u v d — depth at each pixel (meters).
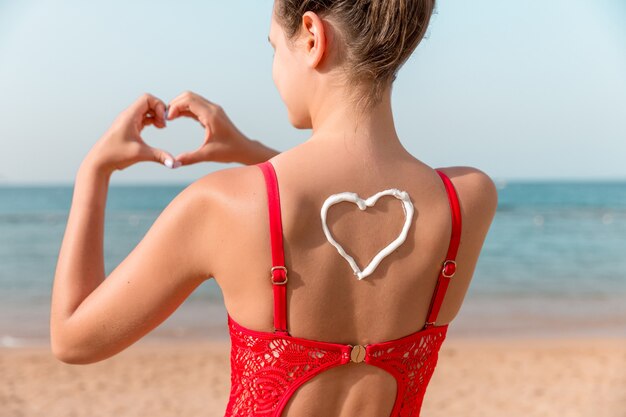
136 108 1.50
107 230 38.72
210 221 1.21
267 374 1.23
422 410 7.37
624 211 54.62
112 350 1.27
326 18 1.27
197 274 1.24
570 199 79.25
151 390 8.09
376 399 1.29
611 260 25.19
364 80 1.27
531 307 14.92
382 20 1.24
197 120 1.61
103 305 1.24
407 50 1.27
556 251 28.36
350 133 1.28
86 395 7.89
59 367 9.12
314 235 1.21
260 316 1.22
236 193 1.19
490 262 25.31
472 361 9.59
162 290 1.23
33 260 26.72
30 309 15.12
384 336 1.27
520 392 8.05
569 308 14.72
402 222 1.27
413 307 1.30
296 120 1.37
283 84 1.35
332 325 1.24
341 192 1.23
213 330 11.65
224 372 8.91
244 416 1.25
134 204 71.62
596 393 8.01
